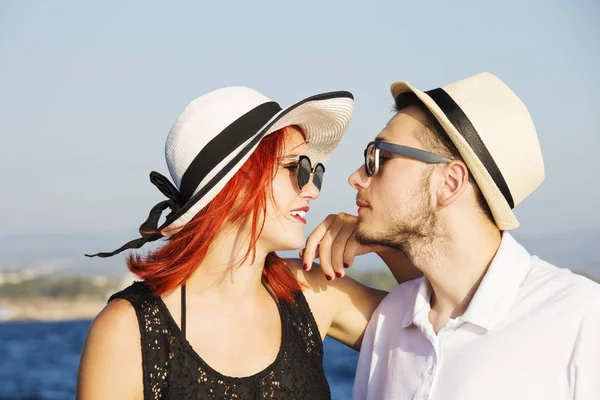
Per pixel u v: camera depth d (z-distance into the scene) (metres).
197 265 2.62
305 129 2.84
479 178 2.58
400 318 2.89
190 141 2.66
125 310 2.53
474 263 2.65
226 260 2.69
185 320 2.62
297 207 2.72
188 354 2.56
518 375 2.44
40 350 32.75
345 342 3.14
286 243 2.70
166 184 2.75
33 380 21.77
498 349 2.49
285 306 2.85
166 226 2.65
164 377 2.52
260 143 2.62
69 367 25.41
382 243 2.79
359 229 2.82
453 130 2.56
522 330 2.47
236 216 2.62
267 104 2.74
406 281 3.04
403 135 2.73
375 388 2.90
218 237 2.68
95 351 2.48
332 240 2.94
